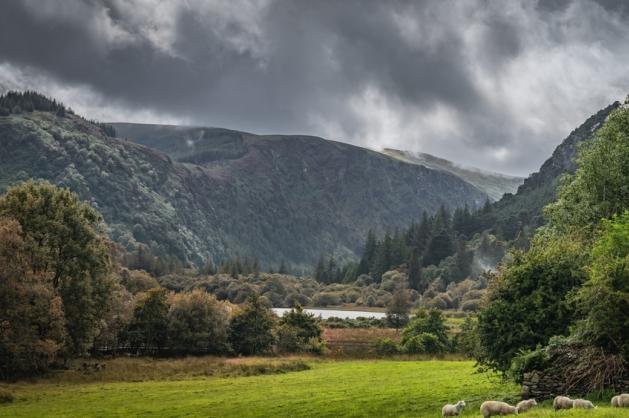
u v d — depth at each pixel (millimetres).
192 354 87188
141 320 86438
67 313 64875
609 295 27109
